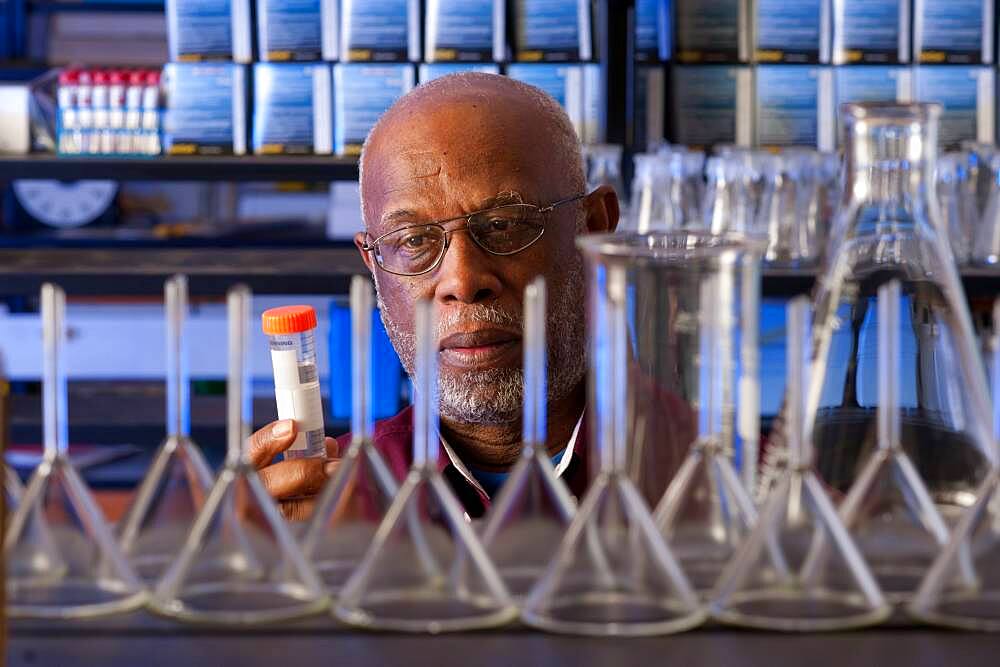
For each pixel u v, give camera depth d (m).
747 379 0.69
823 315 0.79
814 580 0.62
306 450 1.06
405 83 2.61
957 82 2.58
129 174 2.63
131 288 2.59
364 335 0.69
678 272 0.70
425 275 1.33
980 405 0.76
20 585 0.64
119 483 3.27
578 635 0.61
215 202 4.28
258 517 0.65
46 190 3.97
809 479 0.64
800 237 2.38
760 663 0.58
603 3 2.54
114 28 4.40
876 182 0.80
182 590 0.63
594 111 2.62
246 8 2.62
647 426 0.71
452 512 0.64
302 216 4.30
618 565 0.62
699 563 0.65
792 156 2.38
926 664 0.58
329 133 2.64
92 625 0.62
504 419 1.34
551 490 0.67
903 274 0.78
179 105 2.64
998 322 0.69
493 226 1.31
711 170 2.43
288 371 1.04
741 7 2.60
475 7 2.59
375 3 2.59
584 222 1.40
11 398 3.02
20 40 4.14
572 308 1.37
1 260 2.72
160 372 3.23
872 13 2.57
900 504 0.66
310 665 0.58
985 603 0.62
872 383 0.77
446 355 1.33
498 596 0.63
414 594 0.62
